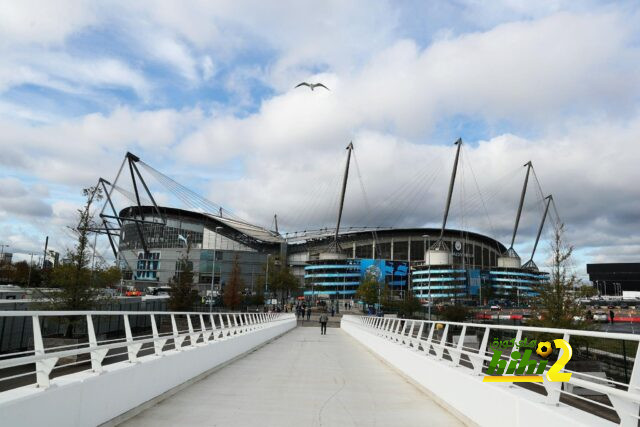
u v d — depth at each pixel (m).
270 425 8.25
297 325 66.06
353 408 10.09
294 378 14.68
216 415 9.02
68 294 21.17
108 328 28.36
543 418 6.18
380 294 96.50
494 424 7.63
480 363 8.88
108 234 120.12
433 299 126.69
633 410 5.11
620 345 11.98
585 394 12.24
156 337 11.12
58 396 6.45
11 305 19.44
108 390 7.96
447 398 10.17
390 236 199.62
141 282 125.12
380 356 21.94
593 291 20.38
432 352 17.30
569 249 20.47
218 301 91.06
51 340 19.12
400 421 8.96
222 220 177.50
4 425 5.36
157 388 10.48
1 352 18.61
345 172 168.00
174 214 170.38
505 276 173.88
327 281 163.25
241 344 21.98
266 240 190.25
